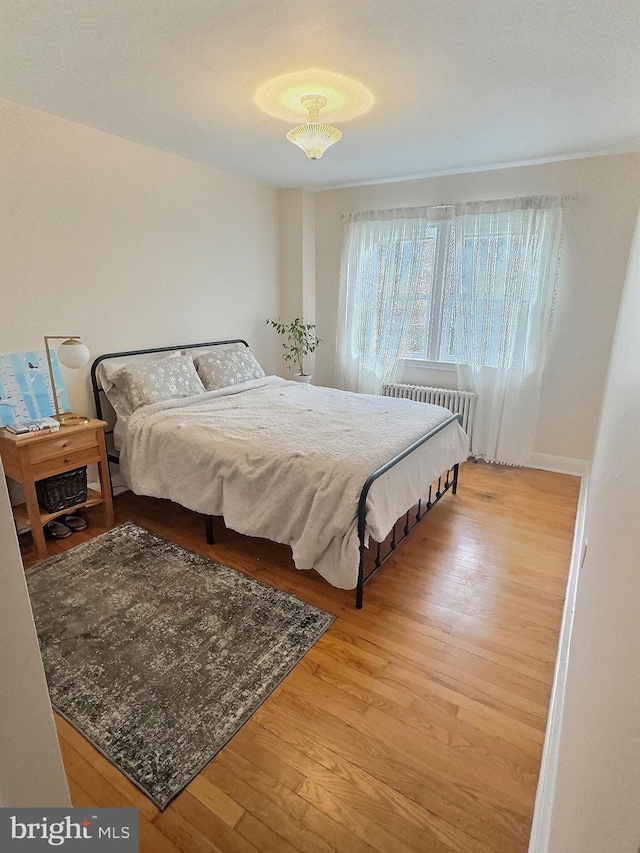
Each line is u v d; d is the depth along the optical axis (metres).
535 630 2.07
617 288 3.44
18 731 0.70
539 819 1.24
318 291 4.82
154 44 1.85
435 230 4.09
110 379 3.10
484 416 4.09
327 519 2.14
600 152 3.25
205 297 3.92
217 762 1.48
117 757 1.49
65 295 2.90
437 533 2.91
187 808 1.35
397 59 1.96
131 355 3.35
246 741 1.55
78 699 1.70
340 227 4.52
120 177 3.09
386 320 4.37
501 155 3.33
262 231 4.41
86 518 3.04
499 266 3.76
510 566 2.56
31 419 2.75
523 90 2.25
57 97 2.40
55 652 1.91
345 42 1.83
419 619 2.13
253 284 4.41
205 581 2.38
